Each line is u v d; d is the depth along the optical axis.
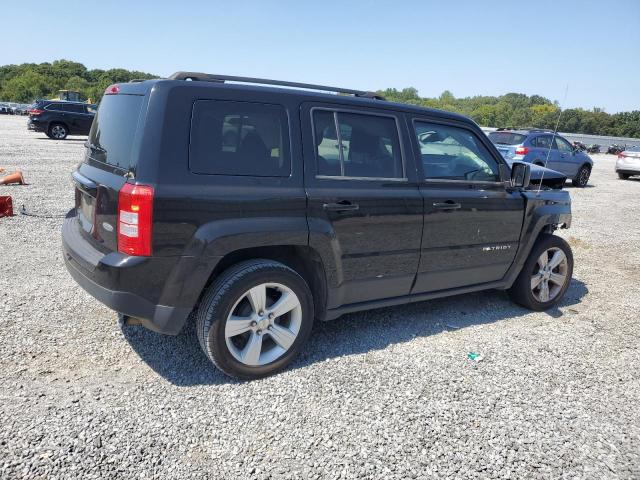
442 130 4.30
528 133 14.77
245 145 3.24
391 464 2.67
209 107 3.13
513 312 5.07
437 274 4.29
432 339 4.26
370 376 3.55
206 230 3.04
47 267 5.31
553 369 3.85
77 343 3.71
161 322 3.05
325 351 3.90
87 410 2.93
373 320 4.59
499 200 4.54
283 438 2.81
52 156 15.45
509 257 4.76
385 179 3.86
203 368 3.52
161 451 2.63
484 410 3.22
